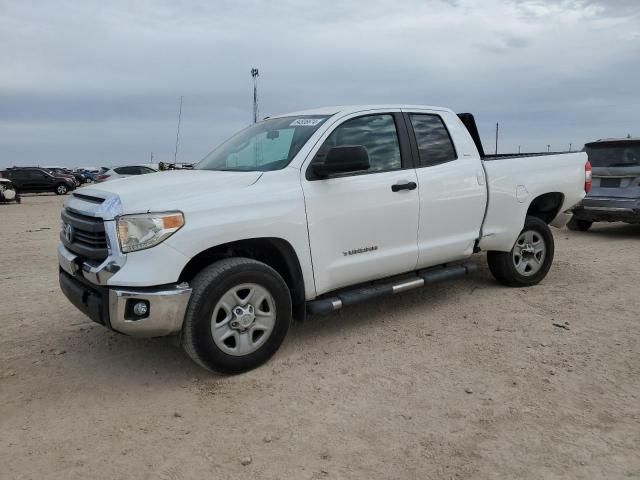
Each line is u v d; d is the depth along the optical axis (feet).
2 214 61.87
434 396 11.73
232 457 9.68
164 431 10.62
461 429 10.37
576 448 9.63
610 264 24.45
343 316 17.40
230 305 12.67
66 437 10.48
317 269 14.15
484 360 13.57
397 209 15.55
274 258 14.25
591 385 12.05
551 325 15.99
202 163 16.87
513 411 10.98
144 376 13.19
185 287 11.97
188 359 14.14
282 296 13.41
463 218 17.34
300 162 14.03
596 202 32.22
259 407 11.49
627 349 14.05
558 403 11.27
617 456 9.36
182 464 9.50
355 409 11.27
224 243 12.50
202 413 11.30
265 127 16.66
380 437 10.18
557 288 20.10
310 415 11.08
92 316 12.55
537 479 8.80
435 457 9.50
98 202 12.62
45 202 86.63
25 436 10.55
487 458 9.41
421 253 16.33
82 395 12.25
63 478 9.18
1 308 19.07
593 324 16.03
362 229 14.92
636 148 31.32
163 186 12.70
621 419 10.59
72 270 13.01
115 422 11.02
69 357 14.46
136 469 9.39
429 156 16.78
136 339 15.70
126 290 11.60
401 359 13.80
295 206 13.55
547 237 20.36
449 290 20.03
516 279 19.81
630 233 35.04
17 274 24.95
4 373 13.48
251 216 12.80
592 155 32.96
